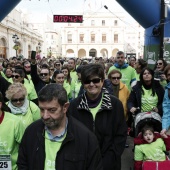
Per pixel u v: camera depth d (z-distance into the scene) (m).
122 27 66.12
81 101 2.38
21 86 2.97
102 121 2.31
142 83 4.02
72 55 62.38
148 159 3.35
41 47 55.12
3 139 2.43
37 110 3.08
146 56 9.59
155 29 8.22
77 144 1.70
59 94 1.64
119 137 2.35
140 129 3.57
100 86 2.30
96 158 1.73
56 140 1.73
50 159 1.70
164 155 3.37
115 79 4.45
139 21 9.48
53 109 1.62
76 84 5.60
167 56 8.32
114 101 2.39
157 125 3.60
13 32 33.03
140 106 3.98
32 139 1.78
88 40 67.62
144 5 8.50
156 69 5.84
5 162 2.44
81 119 2.35
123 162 4.30
